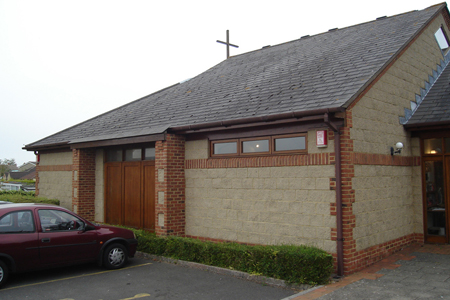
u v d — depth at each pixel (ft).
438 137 31.76
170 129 32.42
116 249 26.78
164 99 46.37
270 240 27.04
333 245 23.73
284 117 24.86
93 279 24.14
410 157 32.63
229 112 30.55
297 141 26.23
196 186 32.50
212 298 20.31
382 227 27.58
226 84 40.88
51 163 51.70
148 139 33.81
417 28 35.04
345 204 23.59
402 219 30.71
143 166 38.37
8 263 22.30
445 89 35.47
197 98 40.01
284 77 34.63
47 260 23.49
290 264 22.06
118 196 41.45
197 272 25.70
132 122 41.50
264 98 30.66
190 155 33.17
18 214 23.12
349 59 32.68
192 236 32.55
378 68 27.94
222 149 31.01
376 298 19.01
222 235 30.25
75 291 21.76
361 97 25.54
